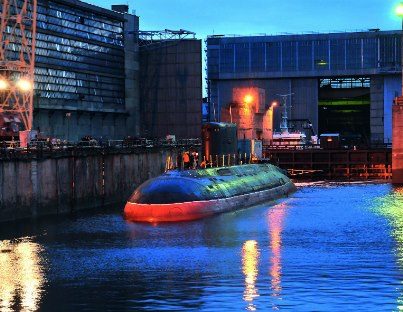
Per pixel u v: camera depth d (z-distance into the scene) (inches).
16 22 3946.9
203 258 1950.1
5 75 3811.5
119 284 1643.7
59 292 1574.8
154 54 5556.1
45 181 3097.9
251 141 4493.1
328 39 7839.6
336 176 5383.9
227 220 2824.8
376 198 3695.9
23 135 3193.9
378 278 1653.5
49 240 2335.1
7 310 1432.1
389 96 7775.6
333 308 1401.3
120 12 5497.1
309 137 7445.9
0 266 1881.2
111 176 3732.8
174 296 1520.7
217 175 3351.4
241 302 1460.4
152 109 5570.9
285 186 4109.3
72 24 4889.3
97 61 5182.1
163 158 4534.9
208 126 3698.3
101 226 2687.0
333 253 1999.3
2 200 2805.1
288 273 1723.7
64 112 4798.2
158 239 2329.0
